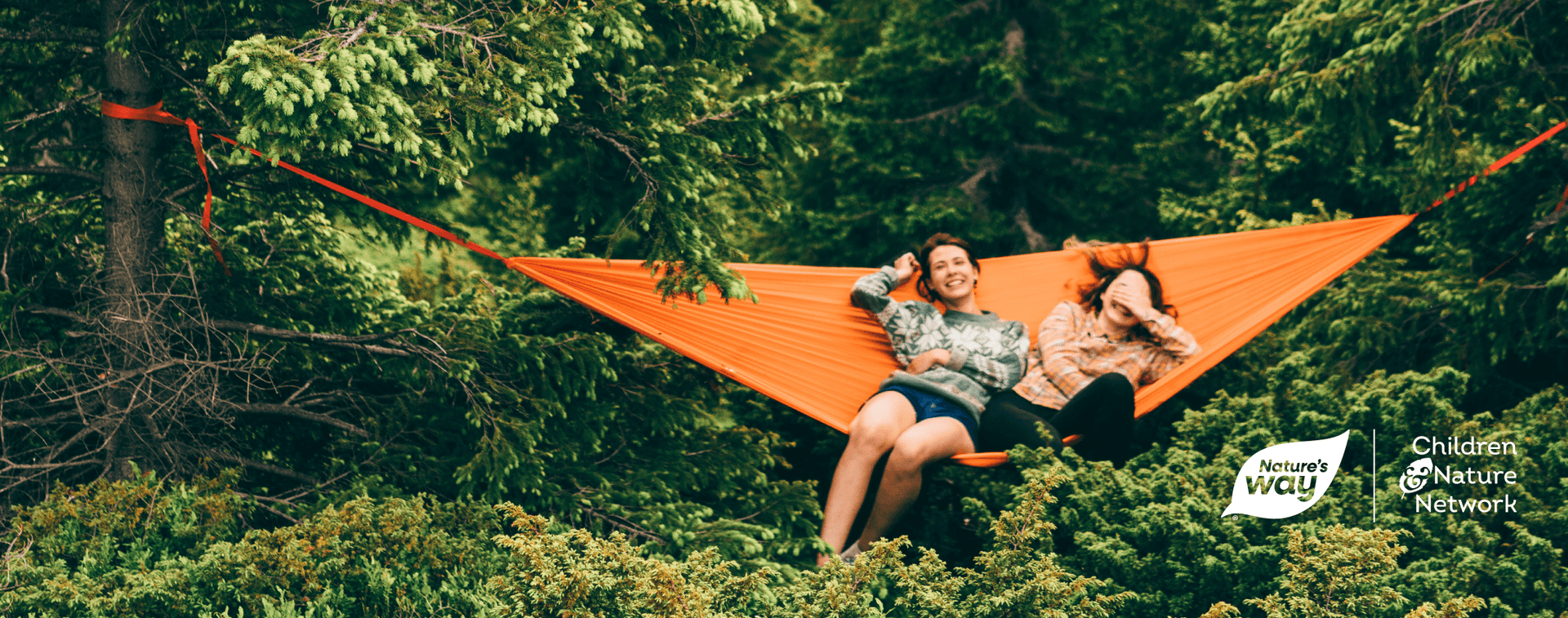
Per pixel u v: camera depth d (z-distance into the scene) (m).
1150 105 8.32
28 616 2.52
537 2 3.14
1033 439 4.05
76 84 3.87
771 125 3.65
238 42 2.53
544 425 3.82
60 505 2.93
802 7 9.88
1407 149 4.82
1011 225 8.28
